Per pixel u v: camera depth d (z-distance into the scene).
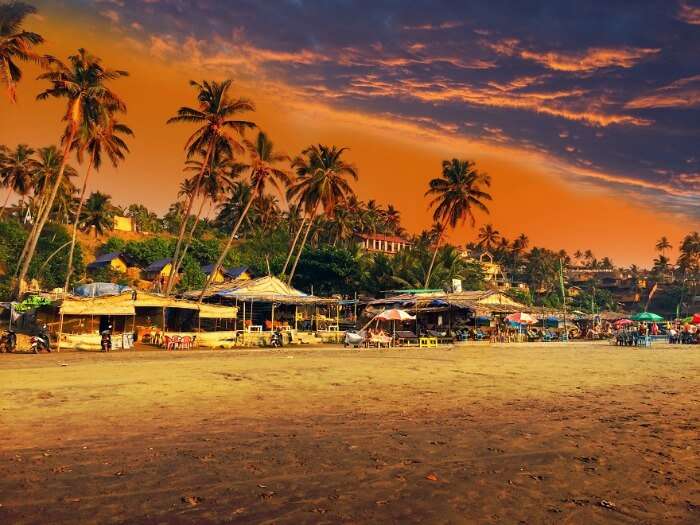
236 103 48.47
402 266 71.25
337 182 62.22
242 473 7.04
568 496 6.34
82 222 84.81
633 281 166.12
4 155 67.12
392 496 6.24
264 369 20.36
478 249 169.25
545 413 11.59
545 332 55.62
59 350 30.38
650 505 6.08
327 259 75.69
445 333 47.09
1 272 60.75
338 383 16.38
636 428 10.14
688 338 50.00
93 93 41.81
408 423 10.34
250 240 96.19
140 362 23.31
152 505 5.82
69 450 8.08
